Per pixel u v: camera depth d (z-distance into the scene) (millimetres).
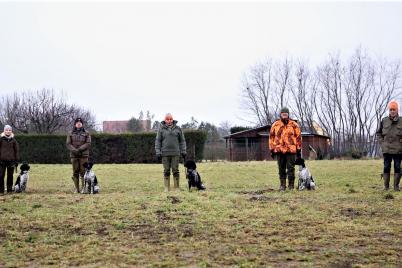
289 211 8969
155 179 17859
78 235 7391
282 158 12586
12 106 54188
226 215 8688
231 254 6207
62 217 8672
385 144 11938
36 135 35875
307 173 12570
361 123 57188
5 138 13719
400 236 7062
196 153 34969
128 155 35156
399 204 9594
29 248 6656
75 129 13617
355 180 15516
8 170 13945
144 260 5992
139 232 7566
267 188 13812
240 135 44875
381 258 5953
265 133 44438
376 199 10297
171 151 12953
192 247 6574
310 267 5602
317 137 46688
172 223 8102
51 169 23219
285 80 62500
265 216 8555
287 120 12492
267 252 6281
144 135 35062
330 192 11711
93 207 9609
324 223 7953
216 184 15617
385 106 56812
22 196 11578
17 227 7934
